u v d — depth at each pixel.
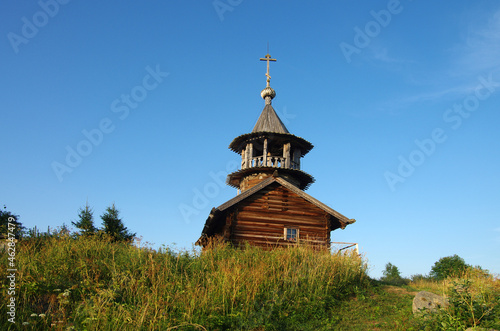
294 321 12.01
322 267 15.37
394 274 38.00
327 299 13.61
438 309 11.31
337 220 23.59
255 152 28.44
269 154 27.12
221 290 12.30
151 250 15.45
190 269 14.54
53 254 14.63
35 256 14.07
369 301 14.00
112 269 13.41
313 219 22.61
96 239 17.45
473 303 10.84
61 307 10.42
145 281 12.84
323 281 14.50
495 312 10.64
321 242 21.92
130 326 9.75
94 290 11.87
